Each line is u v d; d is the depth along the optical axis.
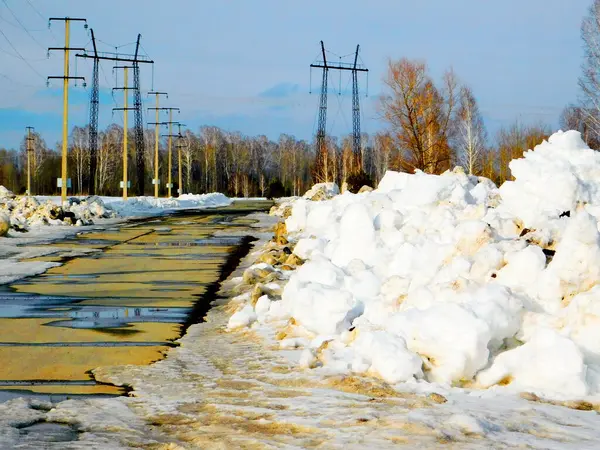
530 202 13.85
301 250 17.50
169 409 7.09
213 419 6.64
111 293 16.02
